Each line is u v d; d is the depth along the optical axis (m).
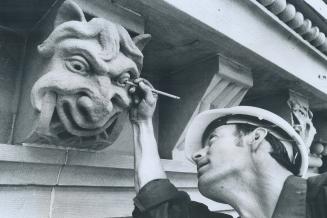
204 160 1.00
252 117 0.99
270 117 0.95
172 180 1.59
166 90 1.79
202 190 0.99
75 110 1.01
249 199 0.90
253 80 1.95
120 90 1.07
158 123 1.76
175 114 1.70
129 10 1.24
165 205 0.96
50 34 1.02
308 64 1.97
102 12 1.16
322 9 1.86
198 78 1.63
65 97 1.00
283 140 0.96
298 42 1.85
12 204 1.05
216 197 0.97
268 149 0.92
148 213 0.95
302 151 0.95
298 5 1.76
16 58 1.31
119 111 1.11
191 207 1.07
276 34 1.72
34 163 1.07
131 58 1.13
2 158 0.99
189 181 1.68
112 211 1.32
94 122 1.03
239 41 1.49
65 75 0.98
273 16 1.63
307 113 2.23
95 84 1.00
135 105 1.15
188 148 1.15
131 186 1.37
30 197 1.09
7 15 1.24
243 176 0.91
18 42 1.33
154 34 1.42
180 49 1.55
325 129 2.72
